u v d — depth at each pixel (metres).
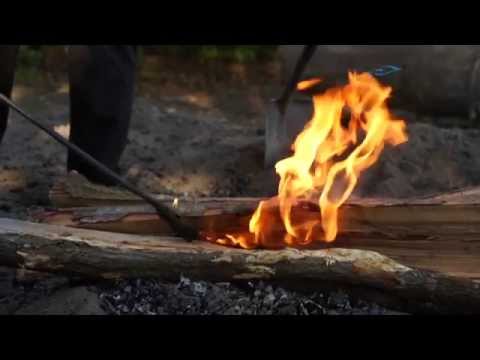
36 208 3.15
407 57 4.80
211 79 6.35
